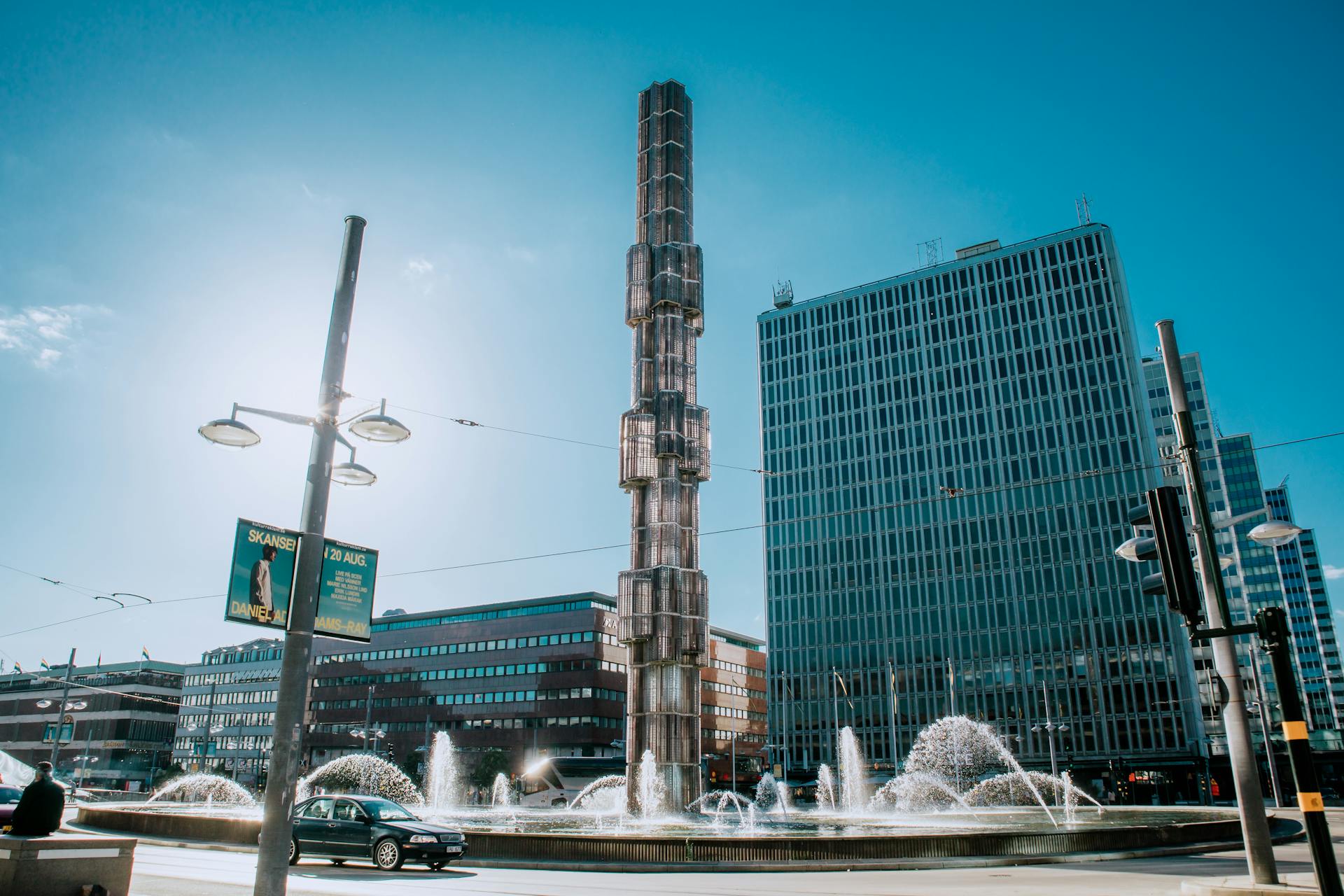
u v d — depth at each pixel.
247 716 125.44
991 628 98.88
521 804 79.12
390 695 109.25
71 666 47.88
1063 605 95.88
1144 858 21.61
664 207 52.47
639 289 50.56
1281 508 183.25
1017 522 100.94
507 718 99.31
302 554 10.09
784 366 122.06
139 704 135.62
